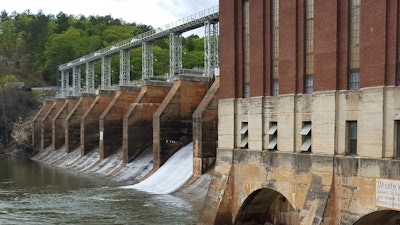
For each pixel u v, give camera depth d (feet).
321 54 71.05
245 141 88.38
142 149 194.49
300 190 74.02
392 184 59.62
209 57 177.06
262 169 82.74
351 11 67.67
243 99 88.99
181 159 162.20
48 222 109.09
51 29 542.57
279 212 89.51
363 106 64.34
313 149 72.23
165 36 215.10
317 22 71.87
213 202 92.22
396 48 60.64
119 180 178.70
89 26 555.69
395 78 60.64
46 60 476.95
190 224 101.76
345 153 67.31
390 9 61.21
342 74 68.13
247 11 89.86
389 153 60.95
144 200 131.95
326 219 67.67
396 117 60.23
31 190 159.84
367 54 63.98
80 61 335.06
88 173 208.54
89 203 131.03
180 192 138.82
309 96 73.61
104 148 216.13
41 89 410.93
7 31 549.13
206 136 140.36
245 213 90.38
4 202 135.44
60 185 172.04
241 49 90.38
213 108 141.79
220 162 93.97
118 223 105.60
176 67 206.59
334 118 68.59
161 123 168.96
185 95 173.99
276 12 82.53
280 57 79.56
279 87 79.77
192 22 185.68
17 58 496.23
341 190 67.05
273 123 82.28
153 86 196.65
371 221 65.98
